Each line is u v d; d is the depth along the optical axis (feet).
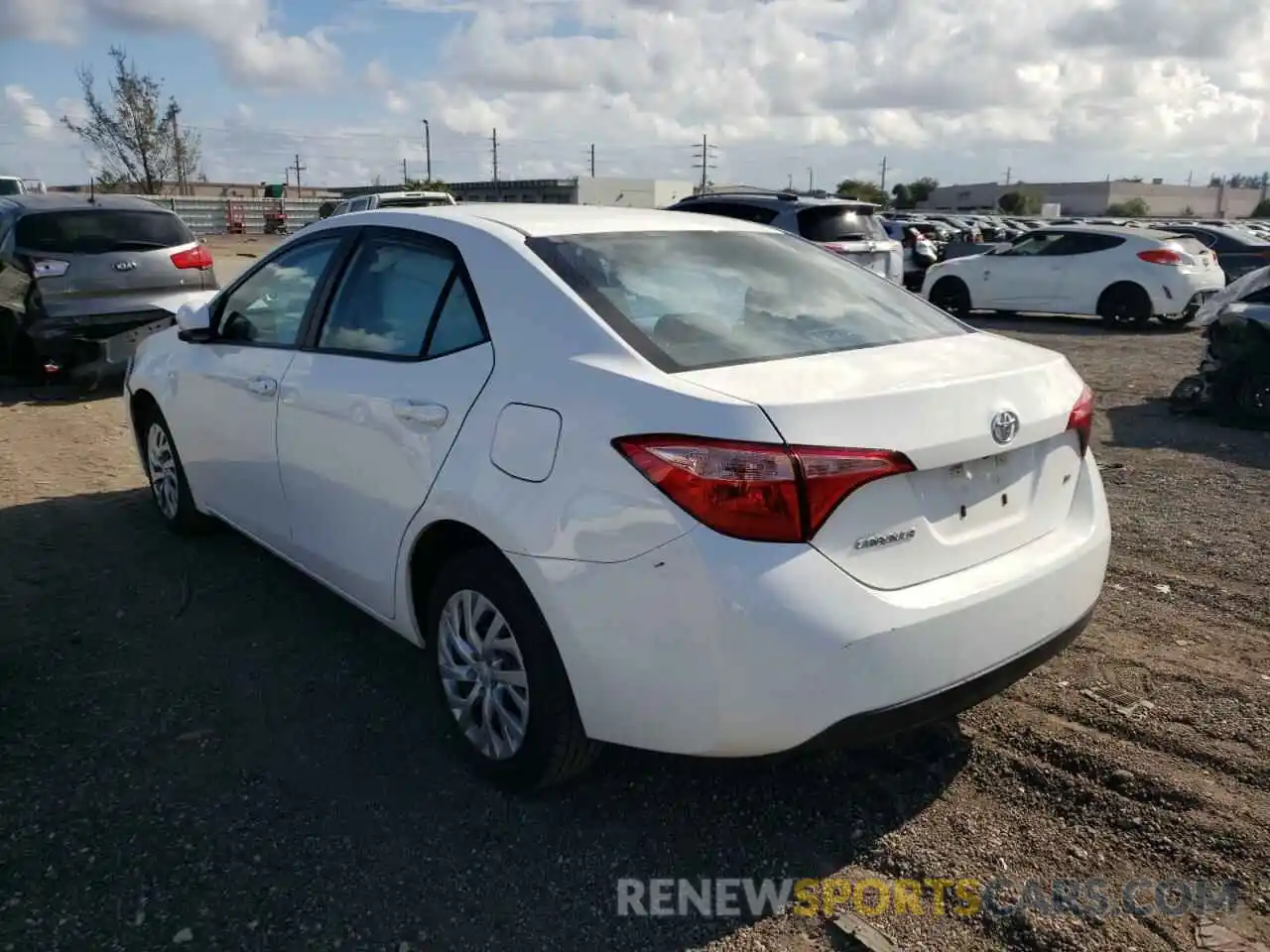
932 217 133.59
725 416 8.15
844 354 9.70
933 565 8.84
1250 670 12.48
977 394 9.05
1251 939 8.24
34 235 29.22
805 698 8.10
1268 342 25.67
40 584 15.30
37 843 9.39
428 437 10.28
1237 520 18.29
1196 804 9.85
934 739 11.08
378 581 11.41
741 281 11.14
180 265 30.89
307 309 13.03
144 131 117.29
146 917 8.49
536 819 9.85
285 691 12.25
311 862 9.21
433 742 11.18
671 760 10.82
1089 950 8.16
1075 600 9.89
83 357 29.12
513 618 9.51
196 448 15.44
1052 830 9.62
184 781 10.41
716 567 8.02
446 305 10.84
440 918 8.56
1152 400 30.55
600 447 8.67
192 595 14.96
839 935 8.39
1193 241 50.57
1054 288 51.96
